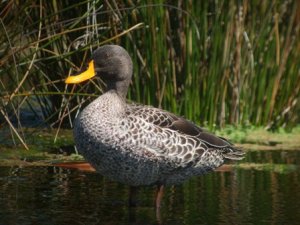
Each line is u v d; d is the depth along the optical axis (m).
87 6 12.55
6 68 12.59
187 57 13.59
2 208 9.32
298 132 14.91
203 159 9.73
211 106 14.08
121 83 9.94
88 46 11.86
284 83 14.98
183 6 13.45
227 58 14.05
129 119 9.30
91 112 9.34
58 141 13.28
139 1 12.73
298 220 9.09
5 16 11.77
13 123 14.26
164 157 9.43
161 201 9.98
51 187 10.45
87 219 8.97
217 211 9.47
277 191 10.53
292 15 14.68
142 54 13.40
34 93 11.93
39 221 8.80
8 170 11.36
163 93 13.53
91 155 9.38
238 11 14.05
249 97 14.78
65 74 13.57
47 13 13.06
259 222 8.98
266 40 14.66
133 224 8.84
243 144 13.78
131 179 9.47
